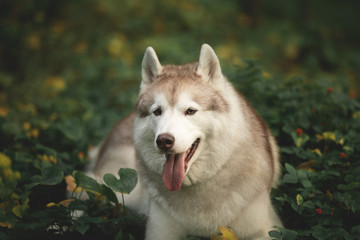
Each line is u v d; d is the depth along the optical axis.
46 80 8.25
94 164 4.60
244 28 12.26
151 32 11.19
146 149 3.20
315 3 19.05
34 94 7.70
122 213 3.38
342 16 17.98
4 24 9.33
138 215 3.60
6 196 3.24
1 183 3.23
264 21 13.84
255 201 3.07
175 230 3.23
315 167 3.62
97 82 8.16
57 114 6.21
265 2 16.48
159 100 3.05
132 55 9.65
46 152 4.24
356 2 20.78
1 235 2.90
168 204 3.15
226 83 3.35
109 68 8.66
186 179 3.08
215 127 3.01
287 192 3.38
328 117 4.21
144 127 3.17
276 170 3.60
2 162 3.33
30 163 4.05
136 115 3.29
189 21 11.71
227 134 3.03
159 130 2.91
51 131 4.95
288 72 10.38
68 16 11.13
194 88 3.06
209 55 3.13
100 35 10.62
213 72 3.17
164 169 3.03
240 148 3.08
